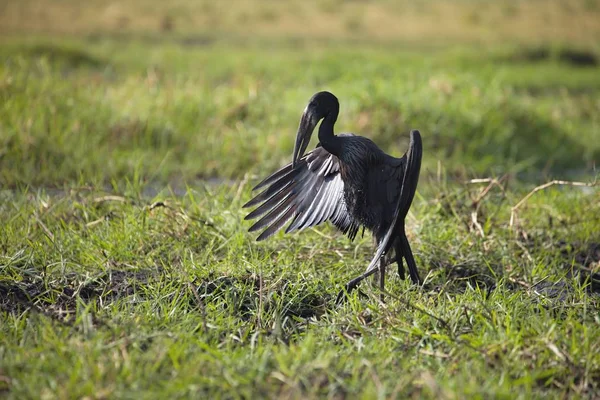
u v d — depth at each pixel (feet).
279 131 61.00
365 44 125.59
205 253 33.88
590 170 61.21
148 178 51.52
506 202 42.29
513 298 29.94
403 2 171.01
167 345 23.52
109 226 36.37
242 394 21.53
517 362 24.25
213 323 27.09
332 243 36.35
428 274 31.86
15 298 29.32
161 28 132.87
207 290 30.53
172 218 36.58
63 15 138.72
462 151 60.85
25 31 121.70
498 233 37.86
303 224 31.91
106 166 51.57
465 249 35.94
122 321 26.27
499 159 60.49
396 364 24.03
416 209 40.78
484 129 63.21
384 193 30.27
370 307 28.04
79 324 25.40
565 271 34.50
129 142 57.11
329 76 90.68
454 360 24.32
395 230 28.22
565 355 24.18
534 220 40.86
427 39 133.90
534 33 145.38
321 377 22.25
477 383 22.62
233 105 64.49
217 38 127.03
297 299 30.22
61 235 34.96
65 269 31.86
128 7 148.46
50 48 96.63
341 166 30.81
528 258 35.32
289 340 26.71
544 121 67.77
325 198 32.19
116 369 22.08
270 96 66.80
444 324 26.53
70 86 62.64
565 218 41.55
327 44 124.06
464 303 28.78
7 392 21.77
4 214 38.06
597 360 24.40
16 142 51.47
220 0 161.89
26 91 58.95
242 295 29.78
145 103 62.49
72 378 21.24
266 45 121.70
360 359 23.36
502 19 156.87
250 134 59.57
